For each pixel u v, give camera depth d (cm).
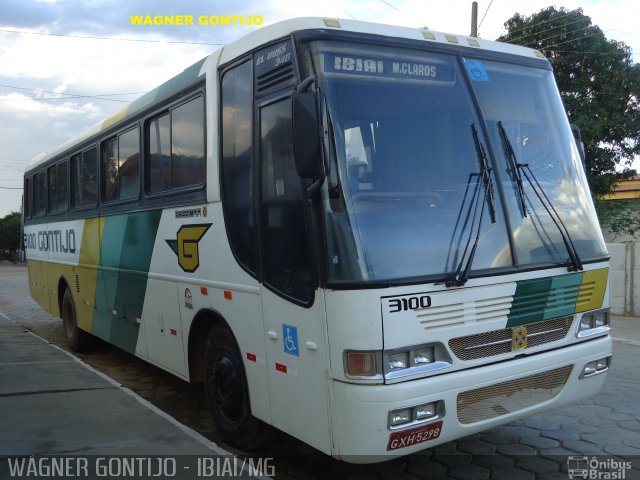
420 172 381
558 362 401
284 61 387
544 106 460
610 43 1736
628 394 622
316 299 353
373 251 345
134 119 632
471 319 364
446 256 365
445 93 409
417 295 345
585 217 445
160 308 576
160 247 570
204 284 487
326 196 349
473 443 490
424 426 344
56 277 949
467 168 398
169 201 548
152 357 603
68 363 738
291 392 383
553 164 445
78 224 827
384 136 376
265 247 404
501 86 437
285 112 385
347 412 337
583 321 424
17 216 5169
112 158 701
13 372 682
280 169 388
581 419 545
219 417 490
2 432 478
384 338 334
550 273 402
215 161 463
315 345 357
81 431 480
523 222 403
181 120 532
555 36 1739
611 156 1734
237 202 439
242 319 435
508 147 418
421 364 346
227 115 454
